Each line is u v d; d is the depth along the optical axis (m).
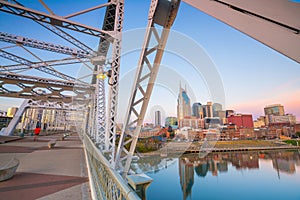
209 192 21.91
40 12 7.09
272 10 0.79
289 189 25.50
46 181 5.40
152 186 13.57
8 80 18.17
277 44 0.74
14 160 6.62
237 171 31.84
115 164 2.50
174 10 2.29
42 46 14.35
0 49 15.56
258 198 22.83
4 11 6.71
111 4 7.31
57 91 21.00
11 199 4.08
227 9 1.05
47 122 53.41
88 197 4.16
